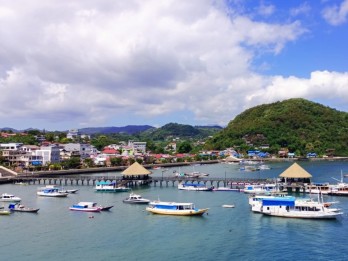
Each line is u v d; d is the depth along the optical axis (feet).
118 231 269.85
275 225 280.72
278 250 224.12
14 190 475.31
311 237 249.34
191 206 323.57
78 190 476.54
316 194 413.59
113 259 212.43
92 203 343.67
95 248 231.50
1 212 323.98
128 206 361.10
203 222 293.64
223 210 336.49
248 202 374.02
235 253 220.02
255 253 219.61
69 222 296.51
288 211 304.09
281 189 439.63
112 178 538.88
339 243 236.22
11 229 276.00
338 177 638.53
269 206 311.47
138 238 252.21
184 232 265.75
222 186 506.07
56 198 412.36
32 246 236.22
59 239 250.57
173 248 230.48
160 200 392.06
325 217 296.10
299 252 220.23
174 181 546.67
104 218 309.83
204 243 239.71
